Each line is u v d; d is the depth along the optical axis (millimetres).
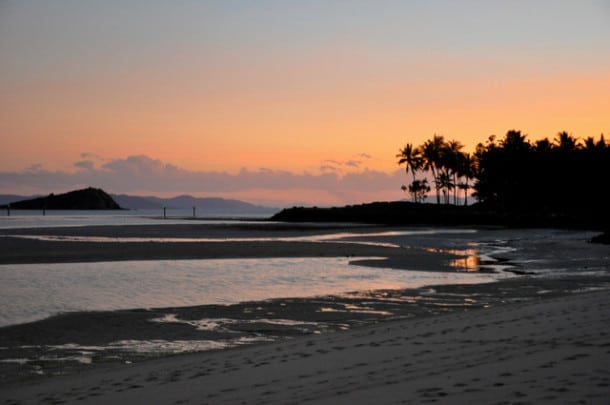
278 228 89062
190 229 81188
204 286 23500
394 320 16344
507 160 122562
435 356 9383
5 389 9672
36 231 71562
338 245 47312
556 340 9828
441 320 13859
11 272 28125
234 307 18562
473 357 9000
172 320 16484
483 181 130625
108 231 72500
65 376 10523
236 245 46719
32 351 12992
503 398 6355
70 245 46344
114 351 12984
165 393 8219
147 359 12148
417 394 6867
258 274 27609
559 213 117688
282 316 17094
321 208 150375
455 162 146000
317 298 20375
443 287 22969
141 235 63438
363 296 20766
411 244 50312
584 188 107062
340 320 16469
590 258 35500
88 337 14383
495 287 22812
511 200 127750
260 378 8742
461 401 6391
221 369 9719
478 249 44125
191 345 13562
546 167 115000
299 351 10883
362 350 10469
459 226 101938
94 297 20656
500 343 10047
